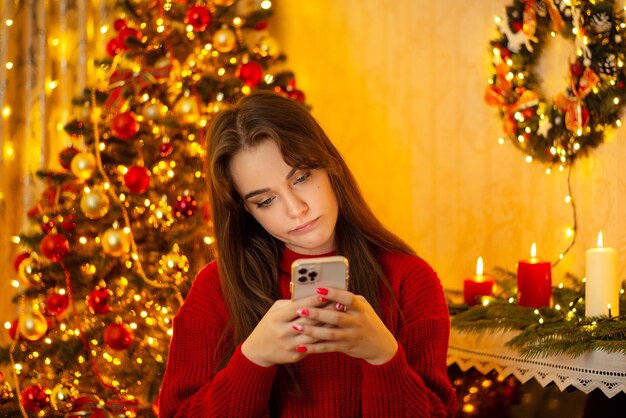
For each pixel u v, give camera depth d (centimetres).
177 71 266
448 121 284
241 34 288
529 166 259
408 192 296
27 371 264
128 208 279
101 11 317
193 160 284
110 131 270
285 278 143
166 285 259
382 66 302
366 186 307
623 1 219
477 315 210
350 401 138
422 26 289
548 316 202
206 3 278
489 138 272
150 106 256
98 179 263
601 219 233
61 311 244
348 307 119
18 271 262
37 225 279
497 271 265
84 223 263
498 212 271
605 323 185
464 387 230
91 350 257
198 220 263
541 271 210
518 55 247
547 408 218
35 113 318
